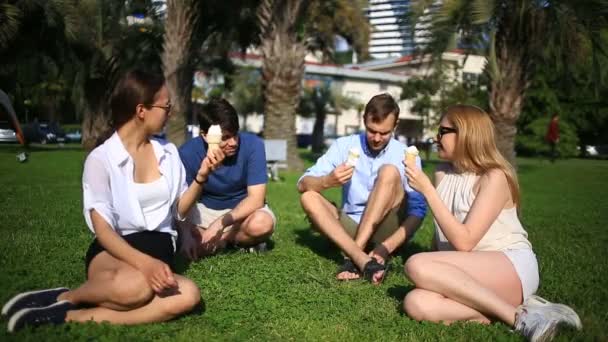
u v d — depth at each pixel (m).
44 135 30.28
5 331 2.46
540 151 30.44
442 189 3.31
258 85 34.34
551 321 2.54
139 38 21.36
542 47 13.51
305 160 21.02
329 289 3.51
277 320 2.91
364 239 3.93
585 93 29.84
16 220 5.43
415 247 5.08
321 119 34.66
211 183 4.26
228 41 19.80
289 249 4.77
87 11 17.61
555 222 7.04
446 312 2.85
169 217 3.07
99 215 2.70
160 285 2.56
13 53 18.64
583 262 4.53
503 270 2.89
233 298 3.22
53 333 2.45
